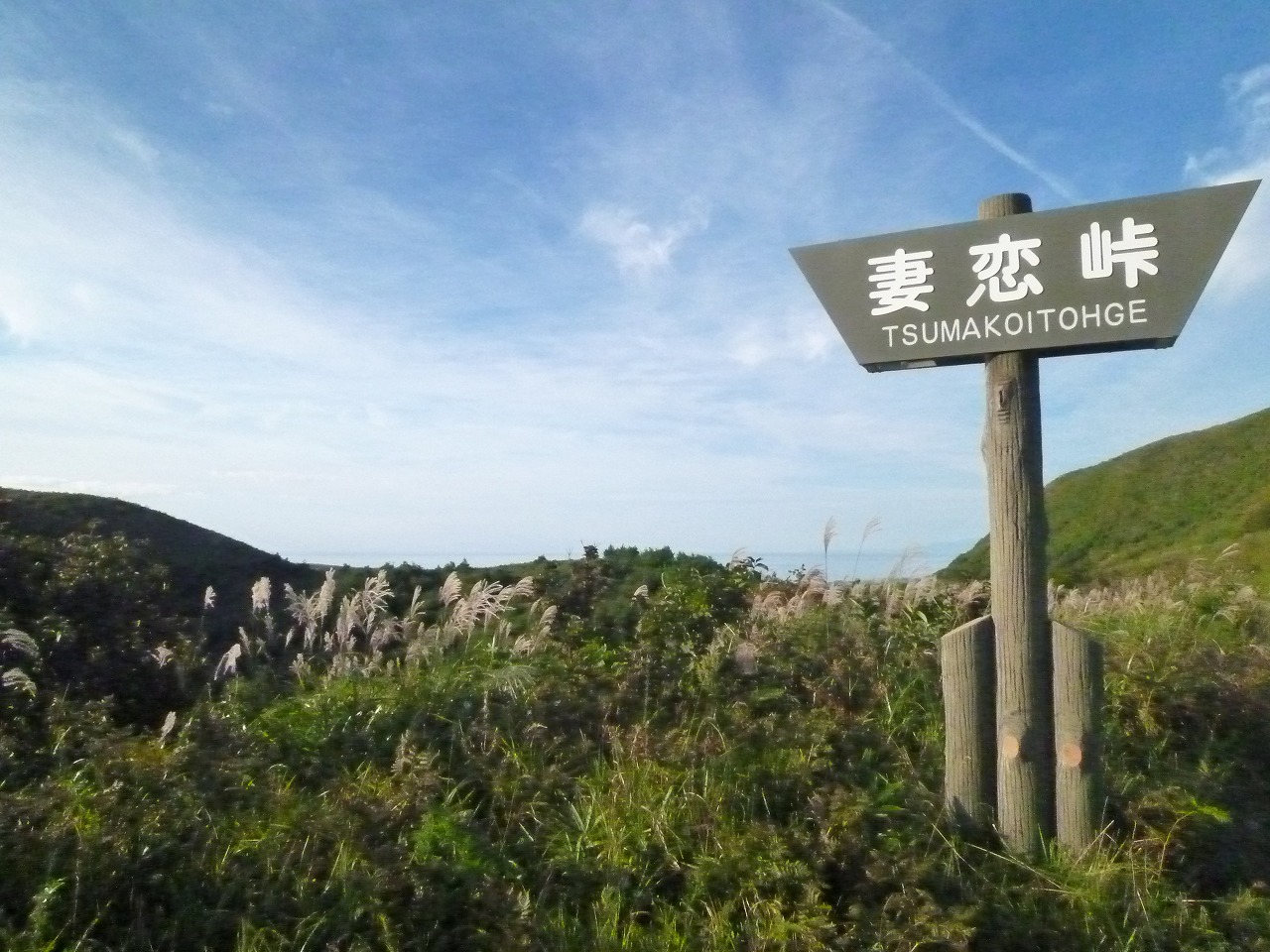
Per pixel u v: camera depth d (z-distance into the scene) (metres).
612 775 5.39
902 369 5.30
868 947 4.10
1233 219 4.61
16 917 3.91
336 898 4.32
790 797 5.18
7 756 5.20
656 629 7.59
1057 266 4.86
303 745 5.92
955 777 5.06
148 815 4.57
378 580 8.16
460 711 6.20
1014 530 4.97
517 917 4.21
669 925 4.32
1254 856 5.10
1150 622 8.09
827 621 7.56
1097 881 4.58
